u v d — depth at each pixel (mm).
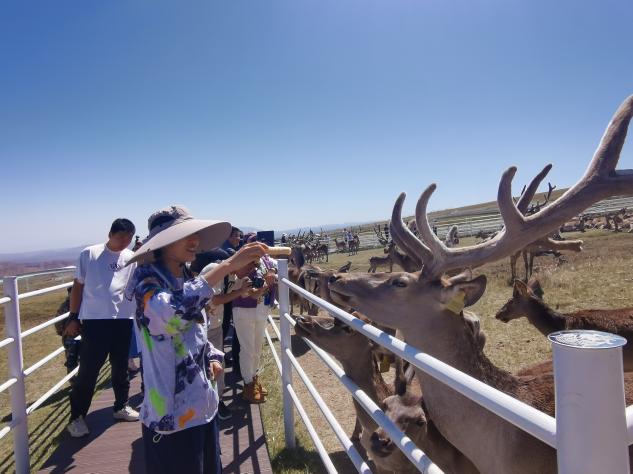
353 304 3080
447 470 3191
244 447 4906
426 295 2908
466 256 2783
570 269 14805
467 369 2922
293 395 4531
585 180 2674
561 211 2631
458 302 2799
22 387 4344
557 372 1100
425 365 1742
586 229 29984
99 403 6203
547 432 1135
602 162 2656
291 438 5043
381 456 3230
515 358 7496
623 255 16688
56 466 4488
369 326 2379
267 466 4527
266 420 5816
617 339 1103
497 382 2955
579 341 1097
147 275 2439
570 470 1070
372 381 3988
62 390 7574
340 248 41531
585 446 1051
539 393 2861
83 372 4984
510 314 6887
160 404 2400
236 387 6594
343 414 6152
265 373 7957
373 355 4074
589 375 1047
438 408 2783
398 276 2975
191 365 2475
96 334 4922
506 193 2730
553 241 4824
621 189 2562
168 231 2457
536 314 6543
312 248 34000
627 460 1066
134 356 7207
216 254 5715
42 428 5848
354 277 3092
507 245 2693
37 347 11445
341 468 4719
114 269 5023
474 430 2660
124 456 4629
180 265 2658
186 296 2299
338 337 3898
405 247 3104
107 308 4941
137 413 5562
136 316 2441
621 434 1059
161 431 2398
